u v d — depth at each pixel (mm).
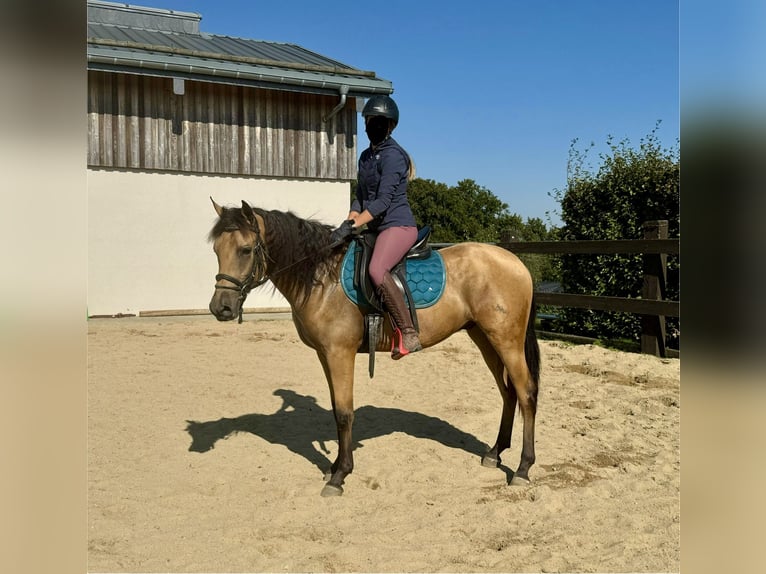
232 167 11625
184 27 14602
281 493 3805
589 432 5023
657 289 7914
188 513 3490
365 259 3717
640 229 8922
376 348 3963
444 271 3973
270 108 11898
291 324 10766
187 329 9977
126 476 4051
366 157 3877
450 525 3346
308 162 12281
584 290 9633
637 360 7641
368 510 3576
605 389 6395
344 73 11578
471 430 5148
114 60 9766
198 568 2828
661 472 4105
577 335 9875
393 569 2844
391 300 3633
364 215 3641
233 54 11875
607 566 2844
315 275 3727
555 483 3982
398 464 4344
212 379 6812
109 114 10672
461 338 9703
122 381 6633
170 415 5473
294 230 3732
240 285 3465
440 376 7125
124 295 10930
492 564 2887
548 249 9266
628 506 3588
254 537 3186
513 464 4371
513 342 4004
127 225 10906
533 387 4066
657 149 8844
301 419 5449
